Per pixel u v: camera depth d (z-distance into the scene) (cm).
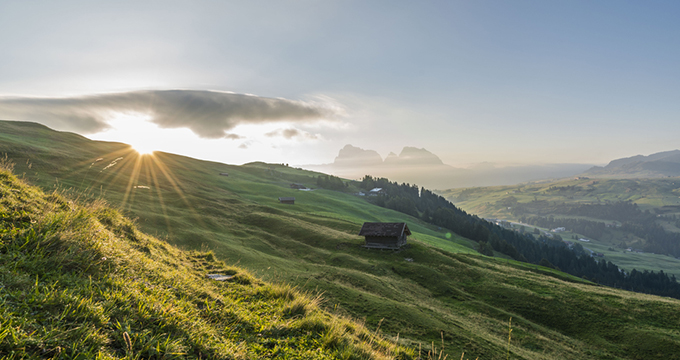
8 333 384
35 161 7881
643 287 16300
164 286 786
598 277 17125
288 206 11712
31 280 530
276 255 5178
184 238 4675
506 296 4066
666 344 2875
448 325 2619
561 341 3081
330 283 3088
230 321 739
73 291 534
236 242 5294
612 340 3105
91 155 11712
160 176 11969
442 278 4662
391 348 959
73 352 402
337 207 14300
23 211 769
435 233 15200
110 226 1197
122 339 478
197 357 521
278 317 855
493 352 2189
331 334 787
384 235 6038
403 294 3750
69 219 839
